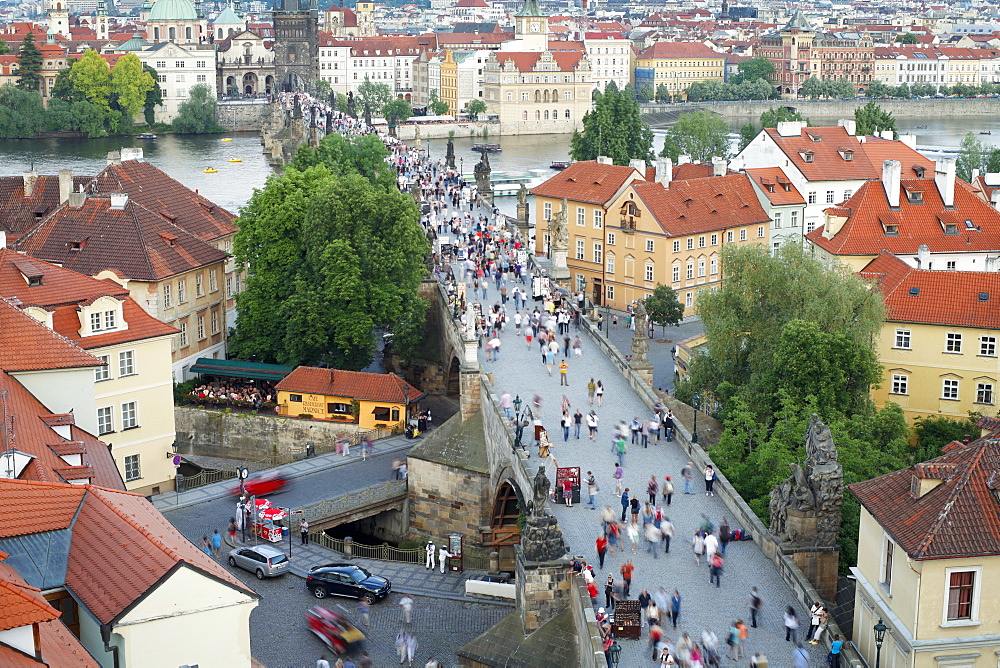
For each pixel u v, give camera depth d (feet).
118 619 230.27
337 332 552.82
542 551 300.20
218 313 605.31
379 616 364.38
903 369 513.45
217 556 398.42
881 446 428.97
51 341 385.70
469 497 435.53
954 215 643.86
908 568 248.93
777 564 297.94
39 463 303.27
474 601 377.50
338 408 516.32
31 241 570.87
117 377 443.32
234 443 519.60
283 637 349.20
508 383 432.25
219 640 240.94
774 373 446.60
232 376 555.69
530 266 630.33
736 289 482.28
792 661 259.39
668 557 306.14
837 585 303.68
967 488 253.03
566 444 375.04
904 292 516.32
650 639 266.36
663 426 382.83
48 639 214.48
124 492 278.26
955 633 247.29
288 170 615.98
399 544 447.01
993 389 500.74
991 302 502.79
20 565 241.35
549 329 469.98
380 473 471.62
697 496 339.16
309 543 414.62
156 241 564.30
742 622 270.67
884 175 649.61
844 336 442.09
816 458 299.79
